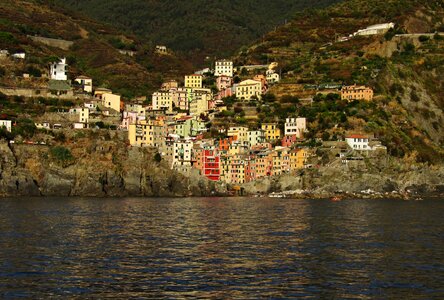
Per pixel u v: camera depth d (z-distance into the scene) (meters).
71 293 108.12
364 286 113.88
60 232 180.50
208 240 168.38
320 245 159.50
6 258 136.38
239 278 119.94
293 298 106.12
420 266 131.25
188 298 105.94
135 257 140.75
